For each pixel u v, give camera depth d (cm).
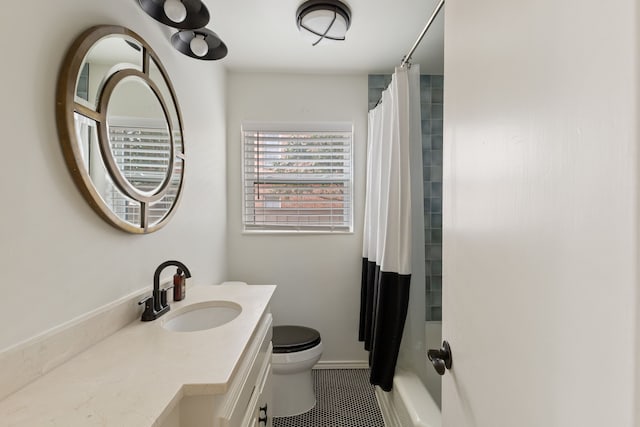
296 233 243
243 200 244
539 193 41
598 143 31
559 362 37
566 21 36
